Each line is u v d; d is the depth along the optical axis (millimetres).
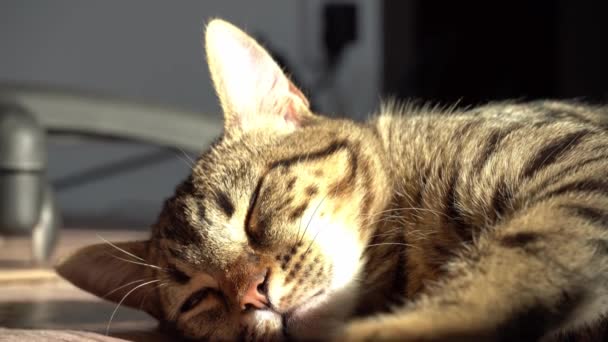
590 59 1101
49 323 514
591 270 389
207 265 488
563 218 404
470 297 384
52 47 1329
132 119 850
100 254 527
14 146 727
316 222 486
